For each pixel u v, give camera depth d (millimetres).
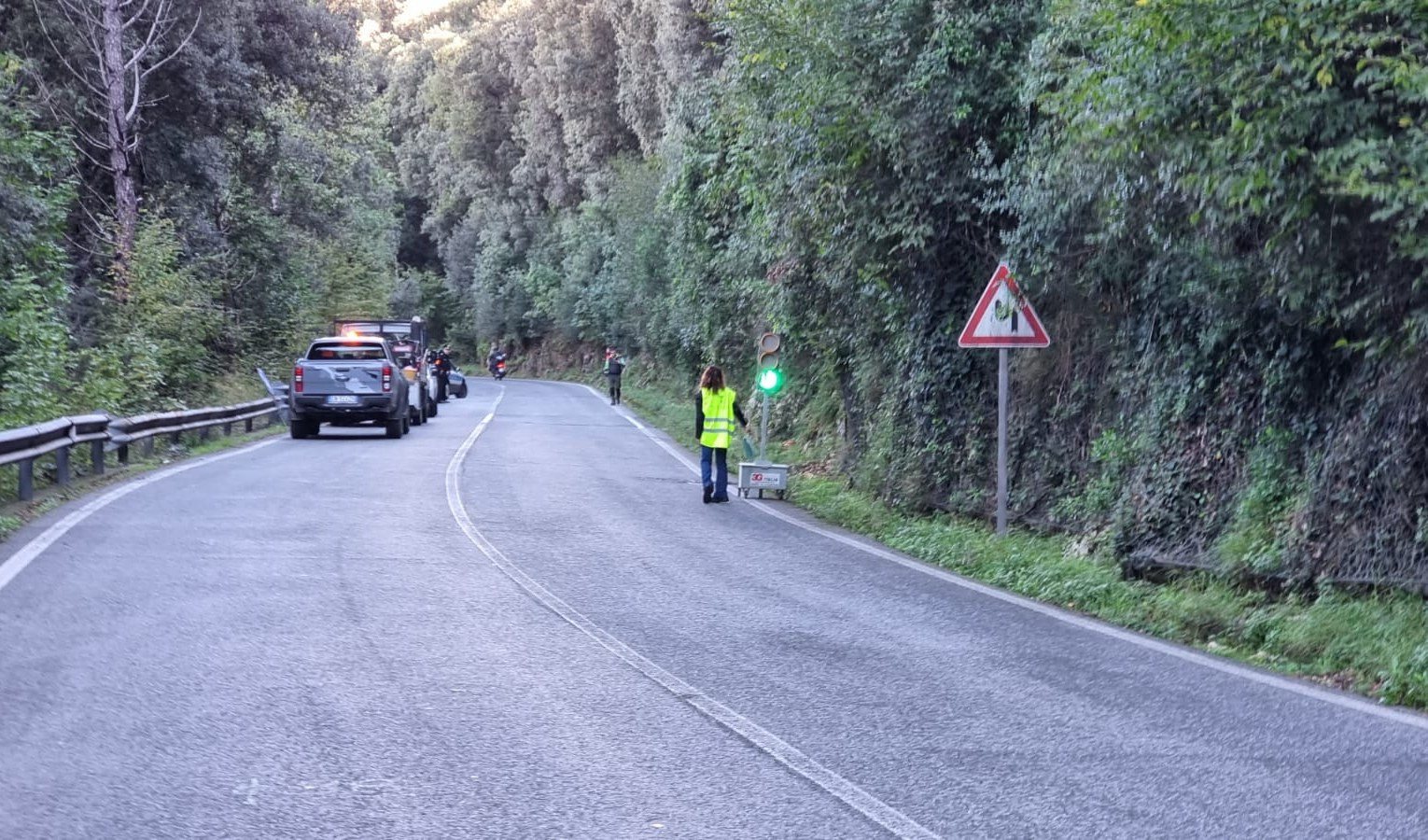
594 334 70125
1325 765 6445
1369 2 8062
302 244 44875
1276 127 8664
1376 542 10094
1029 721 7168
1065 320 15203
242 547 12430
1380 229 9164
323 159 40719
